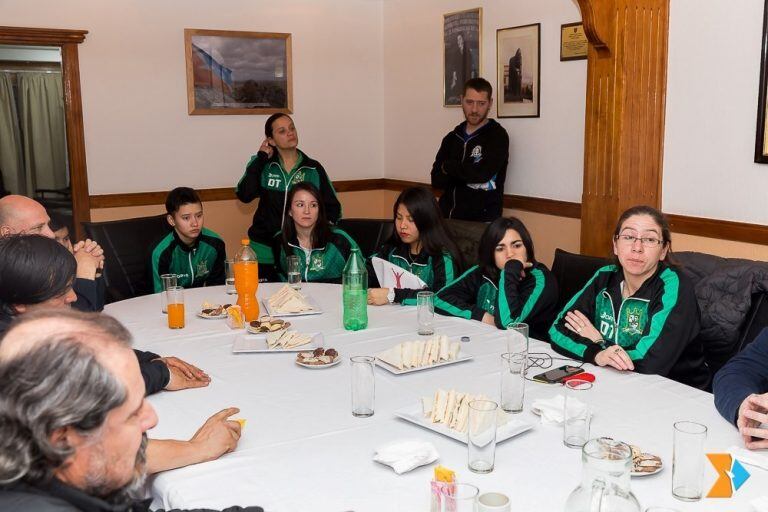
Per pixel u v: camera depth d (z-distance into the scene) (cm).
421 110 589
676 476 131
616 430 163
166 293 257
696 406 177
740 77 343
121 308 287
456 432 159
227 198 573
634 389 190
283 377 202
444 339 214
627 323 232
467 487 116
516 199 505
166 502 138
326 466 146
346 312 250
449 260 306
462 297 289
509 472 142
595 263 282
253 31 566
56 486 89
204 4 545
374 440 158
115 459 91
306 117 600
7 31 475
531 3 476
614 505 108
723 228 357
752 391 167
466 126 492
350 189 628
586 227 381
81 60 507
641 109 366
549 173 481
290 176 471
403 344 211
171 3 533
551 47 465
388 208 643
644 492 134
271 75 578
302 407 179
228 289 310
